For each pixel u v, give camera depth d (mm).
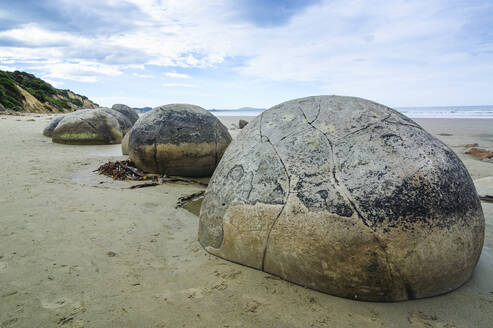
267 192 2129
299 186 2033
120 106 13391
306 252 1938
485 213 3484
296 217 1975
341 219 1861
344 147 2080
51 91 45469
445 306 1856
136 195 4160
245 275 2145
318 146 2135
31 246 2477
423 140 2123
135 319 1727
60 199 3705
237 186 2305
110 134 10055
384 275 1833
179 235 2943
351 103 2361
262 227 2104
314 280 1962
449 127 16078
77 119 9695
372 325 1708
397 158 1981
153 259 2428
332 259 1879
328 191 1943
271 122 2477
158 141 5238
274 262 2088
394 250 1808
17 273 2094
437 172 1968
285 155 2191
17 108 29344
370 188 1892
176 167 5320
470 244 1965
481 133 13078
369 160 1991
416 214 1836
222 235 2357
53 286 1981
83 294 1926
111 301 1875
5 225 2834
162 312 1795
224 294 1963
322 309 1826
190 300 1911
